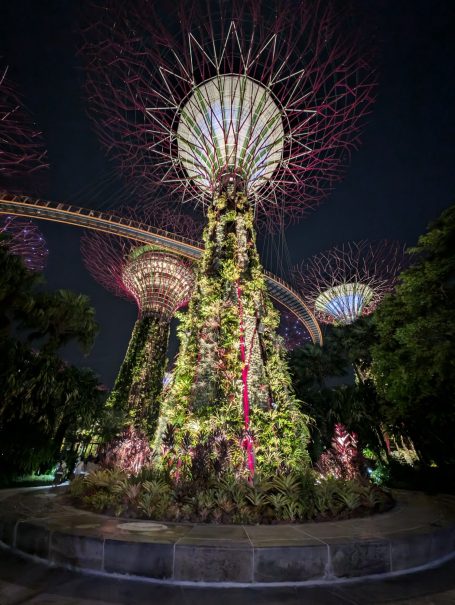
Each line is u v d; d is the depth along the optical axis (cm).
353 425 1953
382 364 1364
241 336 1041
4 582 465
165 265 4441
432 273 1191
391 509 762
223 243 1228
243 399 960
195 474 764
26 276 1684
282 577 474
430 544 561
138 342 4316
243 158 1392
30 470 1798
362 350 2138
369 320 2209
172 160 1630
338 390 2209
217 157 1400
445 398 1225
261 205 1686
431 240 1226
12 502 777
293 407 1026
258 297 1146
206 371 1018
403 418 1462
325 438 2042
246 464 867
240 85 1455
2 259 1551
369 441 1891
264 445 905
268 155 1513
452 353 1079
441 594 451
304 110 1441
